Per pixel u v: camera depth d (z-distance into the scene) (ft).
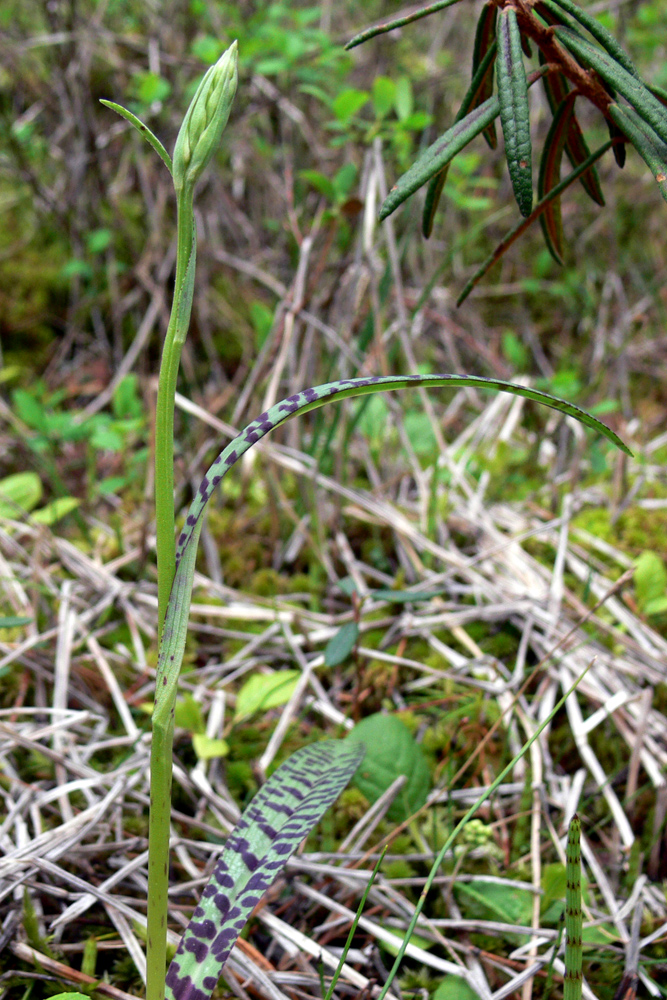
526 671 1.41
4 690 1.32
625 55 0.75
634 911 1.06
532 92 2.78
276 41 1.89
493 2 0.76
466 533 1.74
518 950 0.99
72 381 2.38
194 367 2.32
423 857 1.09
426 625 1.50
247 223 2.51
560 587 1.55
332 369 1.83
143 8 2.54
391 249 1.69
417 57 2.84
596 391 2.40
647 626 1.52
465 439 2.14
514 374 2.43
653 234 2.89
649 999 1.00
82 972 0.94
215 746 1.15
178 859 1.09
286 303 1.73
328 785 0.86
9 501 1.63
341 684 1.40
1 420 2.10
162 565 0.69
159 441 0.67
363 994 0.94
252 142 2.52
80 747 1.21
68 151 2.52
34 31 2.64
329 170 2.28
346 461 1.77
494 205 2.74
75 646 1.40
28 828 1.10
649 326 2.68
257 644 1.45
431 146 0.76
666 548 1.75
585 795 1.23
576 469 1.88
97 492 1.87
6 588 1.50
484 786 1.22
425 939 1.02
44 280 2.51
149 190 2.28
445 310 2.56
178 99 2.34
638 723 1.21
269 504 1.71
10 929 0.95
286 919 1.04
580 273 2.74
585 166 0.81
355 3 2.82
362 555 1.73
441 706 1.35
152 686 1.37
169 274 2.12
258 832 0.80
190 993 0.71
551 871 1.02
